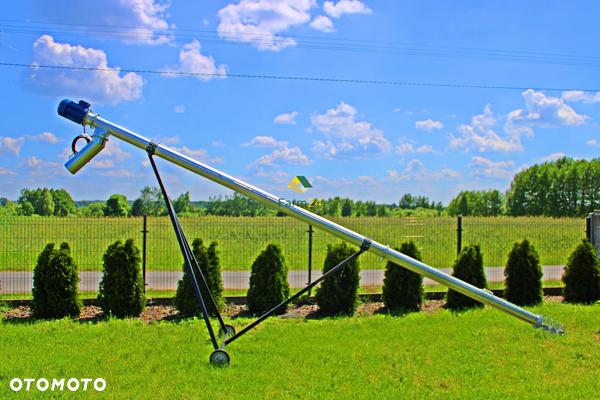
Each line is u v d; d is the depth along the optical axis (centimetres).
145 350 502
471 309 754
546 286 1047
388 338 561
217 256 739
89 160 472
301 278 1132
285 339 556
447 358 475
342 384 399
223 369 435
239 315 731
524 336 557
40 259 690
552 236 2012
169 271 1259
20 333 579
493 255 1695
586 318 645
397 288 769
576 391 381
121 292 699
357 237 452
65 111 457
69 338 554
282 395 372
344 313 746
